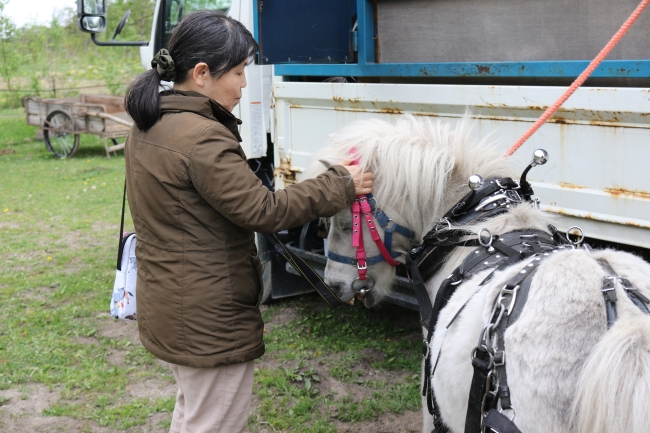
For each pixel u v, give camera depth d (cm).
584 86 243
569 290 130
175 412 223
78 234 654
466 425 139
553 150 239
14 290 493
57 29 1883
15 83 1644
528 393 126
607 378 112
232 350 189
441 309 167
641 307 127
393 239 192
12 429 311
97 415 320
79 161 1066
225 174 176
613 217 226
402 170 181
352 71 301
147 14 1539
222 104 191
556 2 237
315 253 404
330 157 191
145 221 190
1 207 766
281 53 297
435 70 267
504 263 160
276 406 323
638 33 221
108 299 473
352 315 432
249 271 193
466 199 178
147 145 185
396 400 323
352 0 320
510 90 243
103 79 1638
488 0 255
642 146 214
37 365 373
